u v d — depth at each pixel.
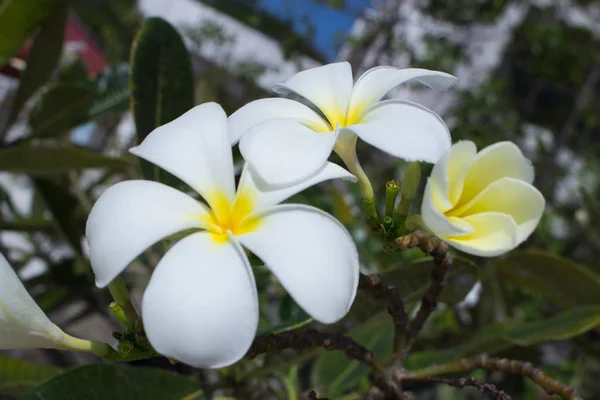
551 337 0.42
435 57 1.45
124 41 0.93
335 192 0.58
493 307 0.63
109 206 0.25
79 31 1.04
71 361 0.62
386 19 1.45
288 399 0.46
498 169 0.28
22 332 0.26
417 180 0.29
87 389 0.34
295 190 0.26
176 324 0.23
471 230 0.26
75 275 0.65
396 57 1.44
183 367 0.44
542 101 1.72
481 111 1.40
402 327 0.33
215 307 0.23
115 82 0.57
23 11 0.50
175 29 0.41
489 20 1.52
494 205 0.28
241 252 0.24
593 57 1.52
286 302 0.54
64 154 0.50
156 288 0.23
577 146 1.51
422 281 0.36
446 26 1.59
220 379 0.39
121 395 0.34
